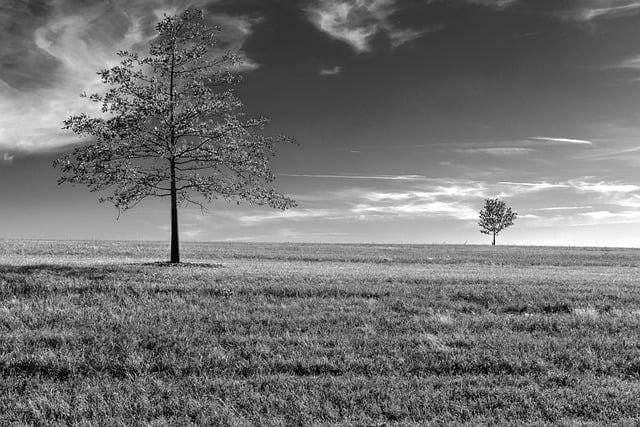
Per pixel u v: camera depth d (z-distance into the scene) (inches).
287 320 540.4
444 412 333.4
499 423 317.7
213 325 517.7
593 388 373.7
